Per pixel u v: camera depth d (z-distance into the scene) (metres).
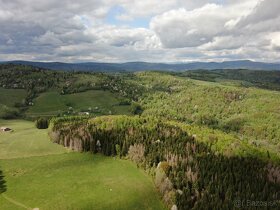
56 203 94.75
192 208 96.31
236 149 150.38
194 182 109.56
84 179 112.38
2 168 119.25
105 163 129.38
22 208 91.31
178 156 126.25
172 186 103.94
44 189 103.25
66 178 112.69
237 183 111.12
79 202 95.94
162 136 153.12
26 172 116.56
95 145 140.62
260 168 129.38
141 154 128.50
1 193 99.69
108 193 102.19
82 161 130.25
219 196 102.25
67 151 141.00
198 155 132.62
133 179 113.44
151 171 117.00
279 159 147.62
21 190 102.06
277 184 116.94
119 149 136.75
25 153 136.88
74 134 151.00
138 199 100.50
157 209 97.19
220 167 121.25
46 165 124.25
